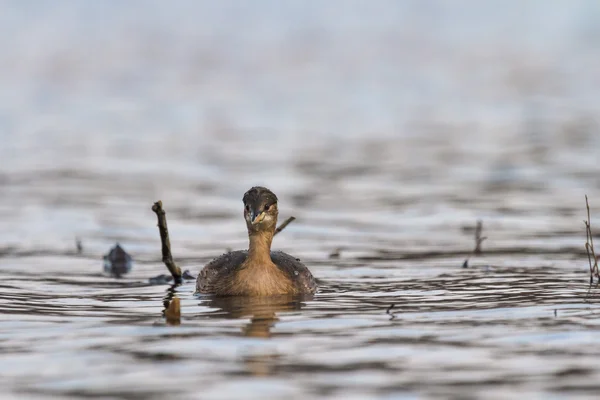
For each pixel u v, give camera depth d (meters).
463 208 19.70
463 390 8.74
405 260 15.45
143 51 44.97
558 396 8.58
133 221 18.81
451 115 32.97
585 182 22.00
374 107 34.72
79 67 41.84
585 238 16.83
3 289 13.47
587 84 39.28
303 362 9.59
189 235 17.75
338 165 24.86
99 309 12.16
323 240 17.17
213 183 22.72
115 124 31.20
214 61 43.91
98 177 23.30
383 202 20.52
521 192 21.17
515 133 29.28
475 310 11.77
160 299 12.85
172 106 34.69
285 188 22.14
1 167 24.47
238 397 8.59
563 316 11.36
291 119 32.38
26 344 10.30
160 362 9.61
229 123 31.58
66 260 15.70
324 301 12.55
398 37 49.22
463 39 49.34
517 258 15.38
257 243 13.20
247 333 10.77
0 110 33.50
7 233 17.73
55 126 30.72
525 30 51.84
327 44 47.44
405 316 11.52
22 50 43.66
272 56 45.12
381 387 8.84
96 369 9.39
